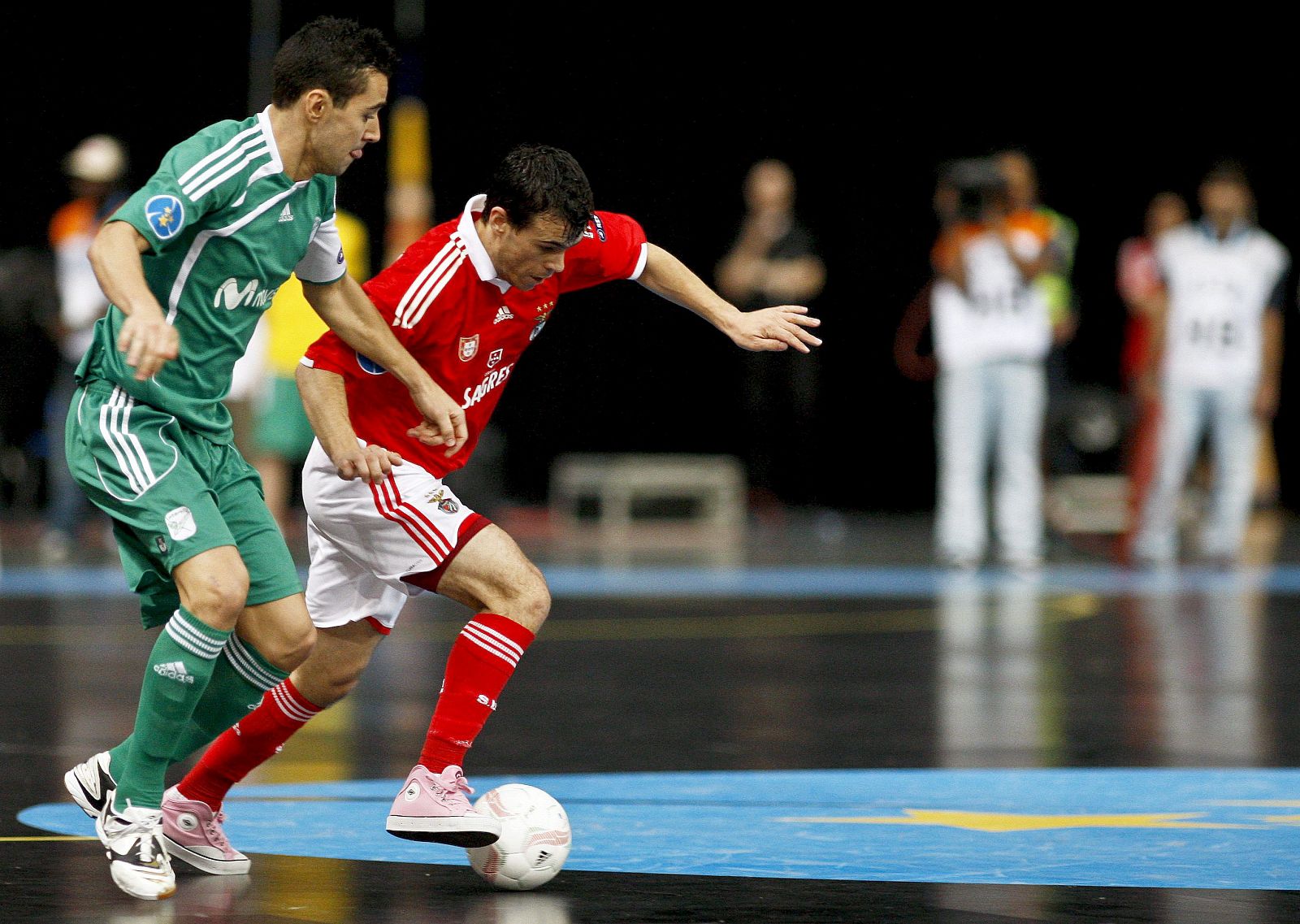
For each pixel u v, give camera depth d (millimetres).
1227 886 12625
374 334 13586
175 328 12586
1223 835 14594
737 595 37500
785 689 24031
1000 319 40562
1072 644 28812
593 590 38656
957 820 15320
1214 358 41625
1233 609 34000
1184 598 36094
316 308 13656
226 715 13648
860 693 23609
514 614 13484
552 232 13492
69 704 22266
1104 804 16109
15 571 41562
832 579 41188
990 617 32969
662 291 14945
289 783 17172
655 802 16219
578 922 11641
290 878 13078
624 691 23969
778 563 45781
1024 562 41531
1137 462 47844
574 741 19891
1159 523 43406
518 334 14297
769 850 14000
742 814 15594
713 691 23953
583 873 13188
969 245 40312
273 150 13008
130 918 11727
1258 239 41594
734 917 11719
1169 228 49219
